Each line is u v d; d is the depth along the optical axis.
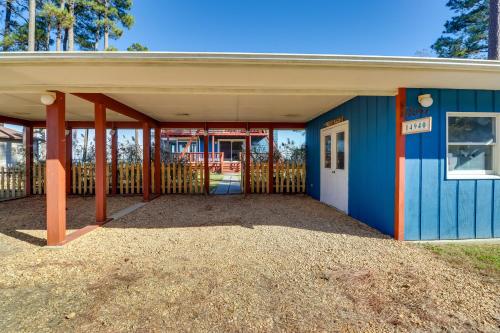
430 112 4.18
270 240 4.27
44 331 2.06
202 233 4.70
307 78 3.71
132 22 13.92
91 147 10.39
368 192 5.16
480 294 2.55
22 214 6.25
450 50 13.03
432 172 4.20
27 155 9.21
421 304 2.39
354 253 3.65
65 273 3.06
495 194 4.33
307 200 8.30
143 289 2.69
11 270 3.14
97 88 4.07
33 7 10.76
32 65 3.18
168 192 9.79
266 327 2.10
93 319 2.20
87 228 4.97
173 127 9.60
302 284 2.78
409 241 4.15
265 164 10.00
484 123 4.41
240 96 5.34
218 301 2.46
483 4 11.70
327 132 7.47
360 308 2.34
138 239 4.37
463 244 4.02
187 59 3.09
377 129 4.82
